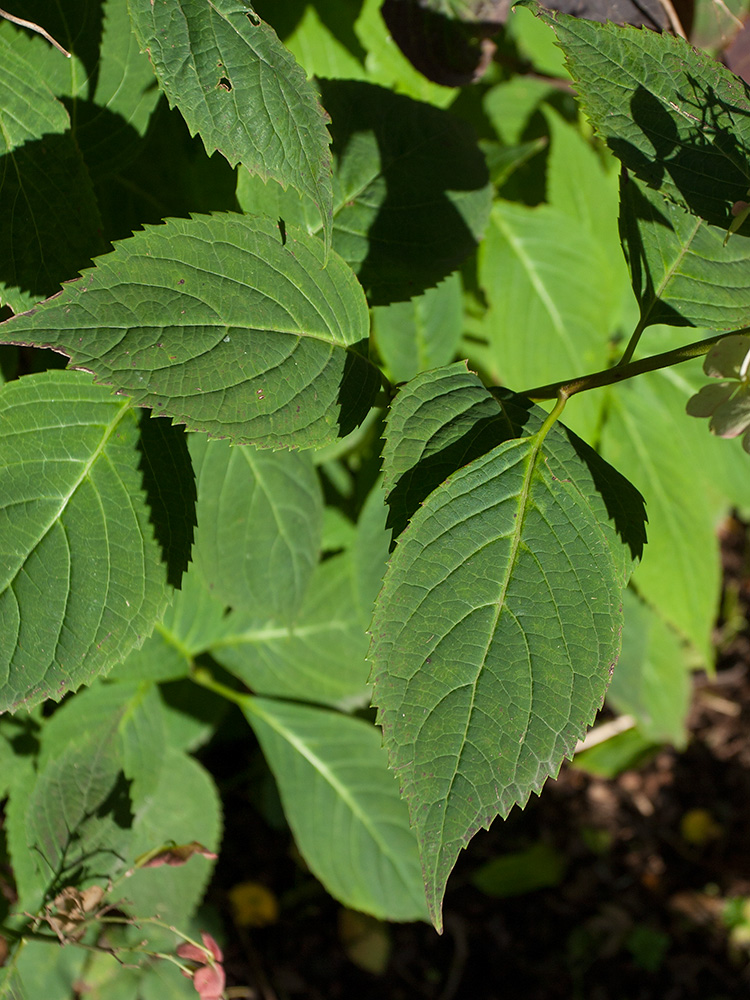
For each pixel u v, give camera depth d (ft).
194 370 1.51
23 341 1.47
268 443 1.53
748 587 5.27
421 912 2.52
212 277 1.53
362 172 1.80
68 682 1.56
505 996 4.01
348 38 2.10
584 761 4.25
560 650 1.45
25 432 1.58
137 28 1.49
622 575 1.52
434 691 1.43
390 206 1.81
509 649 1.44
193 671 2.31
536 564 1.46
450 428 1.52
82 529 1.58
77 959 2.08
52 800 1.94
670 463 2.72
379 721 1.42
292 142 1.52
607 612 1.47
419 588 1.44
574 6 1.86
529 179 2.59
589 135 2.81
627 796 4.69
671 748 4.88
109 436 1.61
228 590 1.96
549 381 2.45
